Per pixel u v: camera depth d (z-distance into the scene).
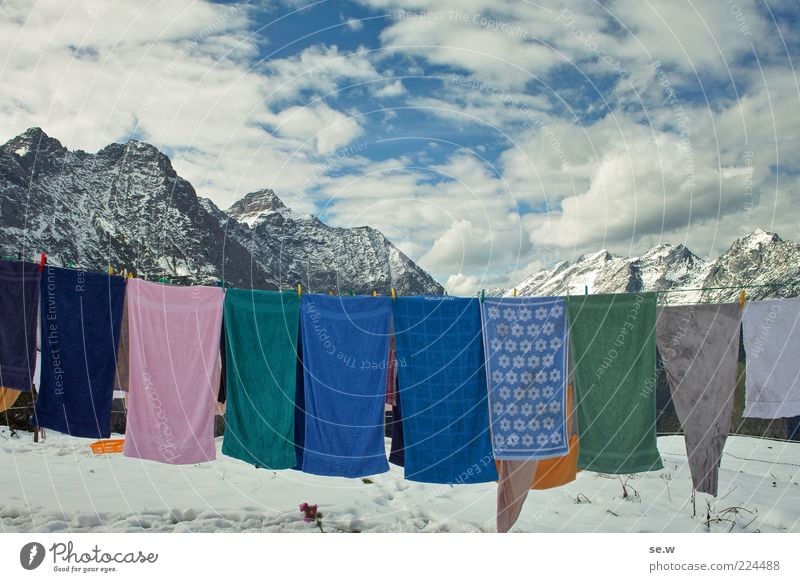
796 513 6.99
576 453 6.36
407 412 6.15
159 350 6.00
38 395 5.79
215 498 7.38
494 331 6.22
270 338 6.16
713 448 6.09
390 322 6.29
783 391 5.97
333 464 6.14
